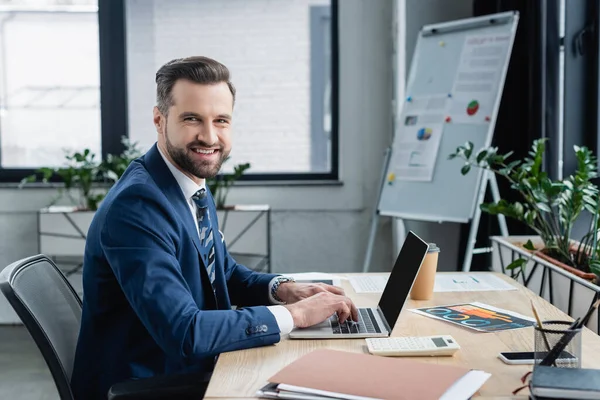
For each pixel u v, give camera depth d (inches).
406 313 67.7
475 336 59.2
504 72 131.9
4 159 171.6
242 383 47.5
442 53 144.4
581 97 119.2
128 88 168.4
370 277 87.3
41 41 170.4
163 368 61.4
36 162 172.1
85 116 171.6
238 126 169.9
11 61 170.6
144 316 55.0
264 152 170.4
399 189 144.6
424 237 161.9
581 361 50.2
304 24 167.2
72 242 151.3
